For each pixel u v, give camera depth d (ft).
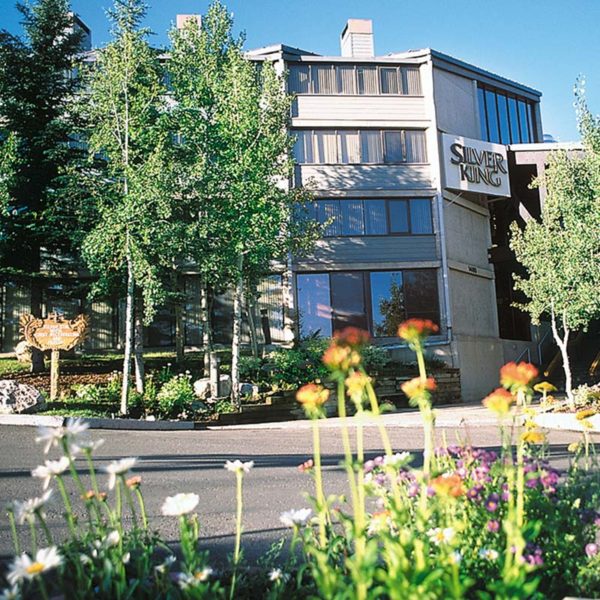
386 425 50.19
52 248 65.51
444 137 87.04
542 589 10.41
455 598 6.77
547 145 92.58
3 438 36.09
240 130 55.21
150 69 55.26
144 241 50.49
